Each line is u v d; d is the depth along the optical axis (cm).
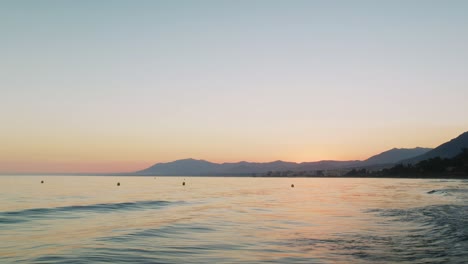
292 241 2488
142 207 5016
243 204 5681
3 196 6962
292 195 8312
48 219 3647
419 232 2789
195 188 12131
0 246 2272
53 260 1912
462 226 3000
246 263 1891
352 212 4412
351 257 2009
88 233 2791
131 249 2203
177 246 2309
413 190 9850
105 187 11975
